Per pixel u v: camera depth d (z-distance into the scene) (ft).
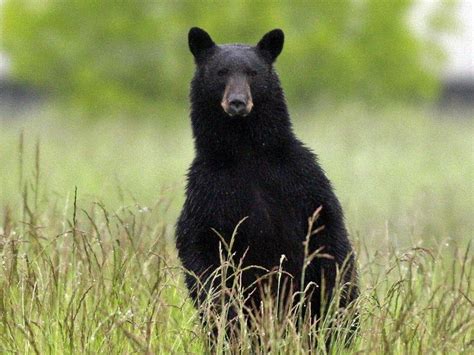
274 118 33.86
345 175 88.48
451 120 153.28
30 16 167.63
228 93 33.12
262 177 33.35
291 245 33.22
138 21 162.09
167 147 114.73
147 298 33.58
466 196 78.48
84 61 163.63
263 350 29.01
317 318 33.47
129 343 30.01
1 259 33.47
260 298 33.35
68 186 75.56
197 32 35.81
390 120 129.49
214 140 33.71
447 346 29.09
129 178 84.38
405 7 191.42
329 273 33.17
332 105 154.81
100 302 31.73
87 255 32.35
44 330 31.01
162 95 164.35
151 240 35.55
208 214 33.01
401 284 32.37
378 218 66.13
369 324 32.45
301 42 177.99
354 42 191.93
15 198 68.28
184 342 29.73
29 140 118.52
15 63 172.14
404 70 192.24
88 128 142.10
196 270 32.89
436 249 38.55
